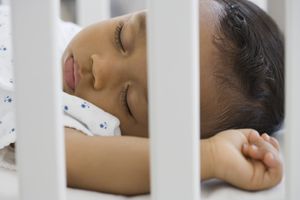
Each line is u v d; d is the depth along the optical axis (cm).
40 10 44
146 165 61
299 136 50
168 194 46
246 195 60
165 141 45
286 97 50
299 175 51
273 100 83
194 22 44
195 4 44
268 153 63
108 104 79
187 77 44
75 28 104
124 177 62
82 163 62
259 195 61
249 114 81
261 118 83
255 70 79
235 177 61
